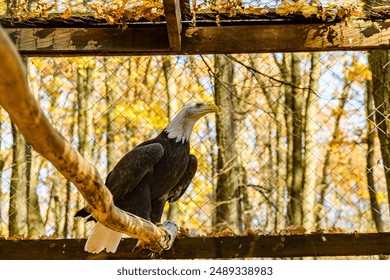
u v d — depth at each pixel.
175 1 5.14
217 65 10.41
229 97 10.62
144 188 5.81
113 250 5.38
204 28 5.82
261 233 5.70
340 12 5.63
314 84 11.42
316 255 5.53
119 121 13.36
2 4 6.41
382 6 5.70
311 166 11.73
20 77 2.28
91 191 3.23
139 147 5.87
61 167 2.89
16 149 10.09
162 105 12.88
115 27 5.83
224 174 10.68
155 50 5.77
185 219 12.87
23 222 10.27
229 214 10.54
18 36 5.84
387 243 5.48
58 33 5.85
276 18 5.79
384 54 7.57
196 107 6.02
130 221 4.10
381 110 7.51
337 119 12.36
